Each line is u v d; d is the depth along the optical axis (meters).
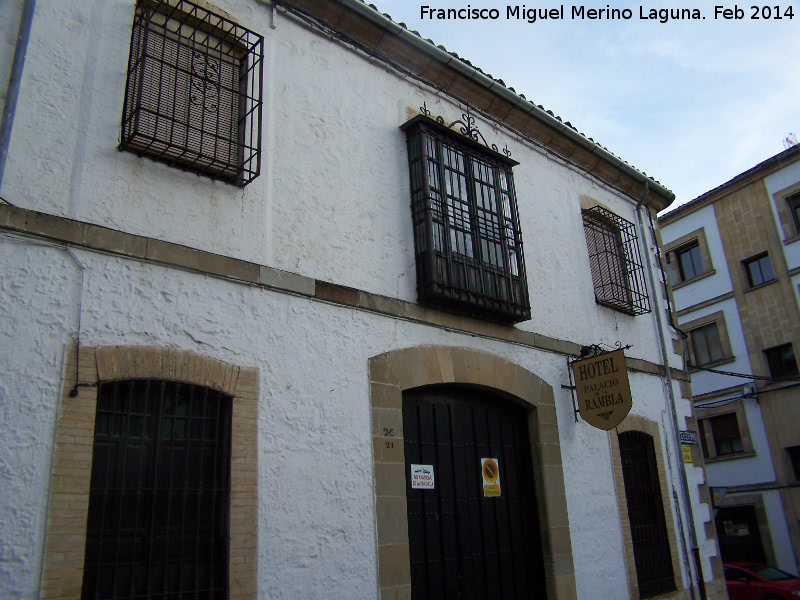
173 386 4.84
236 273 5.32
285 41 6.42
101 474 4.39
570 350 8.27
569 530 7.38
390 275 6.56
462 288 6.90
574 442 7.89
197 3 5.71
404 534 5.81
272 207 5.78
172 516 4.62
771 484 17.47
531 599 6.98
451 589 6.30
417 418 6.62
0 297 4.18
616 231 10.09
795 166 18.22
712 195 20.14
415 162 7.13
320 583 5.13
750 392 18.16
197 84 5.55
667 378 9.83
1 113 4.46
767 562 17.27
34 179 4.51
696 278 20.33
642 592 8.14
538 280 8.28
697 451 9.90
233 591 4.64
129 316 4.68
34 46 4.76
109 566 4.29
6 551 3.84
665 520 8.81
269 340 5.39
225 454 4.95
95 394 4.38
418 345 6.57
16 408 4.07
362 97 6.98
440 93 7.93
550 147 9.34
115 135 4.98
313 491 5.30
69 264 4.51
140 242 4.85
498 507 7.02
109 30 5.18
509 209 8.02
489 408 7.37
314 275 5.89
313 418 5.48
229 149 5.57
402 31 7.25
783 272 18.09
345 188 6.45
